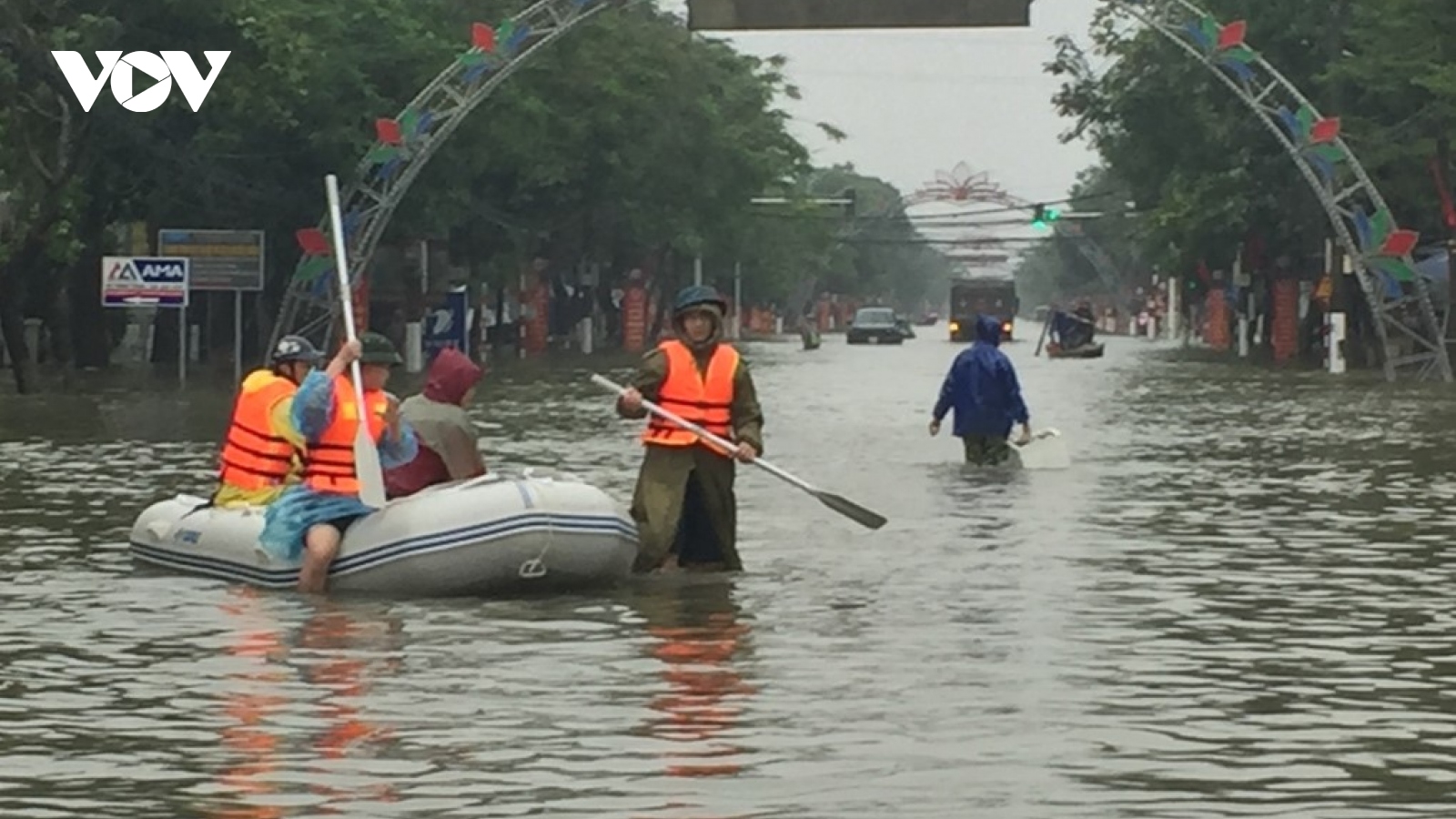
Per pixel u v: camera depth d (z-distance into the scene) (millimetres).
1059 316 100875
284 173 66688
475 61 63469
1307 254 86562
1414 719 12758
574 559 17875
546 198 88625
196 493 27031
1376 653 15062
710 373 19344
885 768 11391
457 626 16156
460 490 17875
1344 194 66125
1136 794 10844
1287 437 39094
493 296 99688
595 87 81000
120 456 33188
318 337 68688
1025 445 31562
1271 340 96250
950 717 12742
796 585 18469
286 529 18016
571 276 114625
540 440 37344
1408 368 73000
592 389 59875
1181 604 17406
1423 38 67688
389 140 62781
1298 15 77312
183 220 68188
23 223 55375
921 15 60156
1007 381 31312
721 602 17484
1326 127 65250
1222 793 10867
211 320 75625
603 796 10750
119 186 61719
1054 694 13484
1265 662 14695
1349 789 10953
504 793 10820
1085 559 20438
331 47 63969
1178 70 81500
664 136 93562
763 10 59781
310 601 17438
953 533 22609
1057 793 10859
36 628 16062
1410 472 30844
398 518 17781
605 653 14953
